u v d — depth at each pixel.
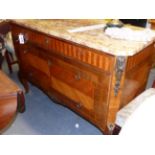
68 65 1.44
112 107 1.28
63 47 1.40
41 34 1.54
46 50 1.59
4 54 2.51
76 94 1.52
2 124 1.10
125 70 1.16
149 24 1.69
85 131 1.77
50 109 2.05
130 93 1.43
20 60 2.05
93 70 1.26
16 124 1.85
